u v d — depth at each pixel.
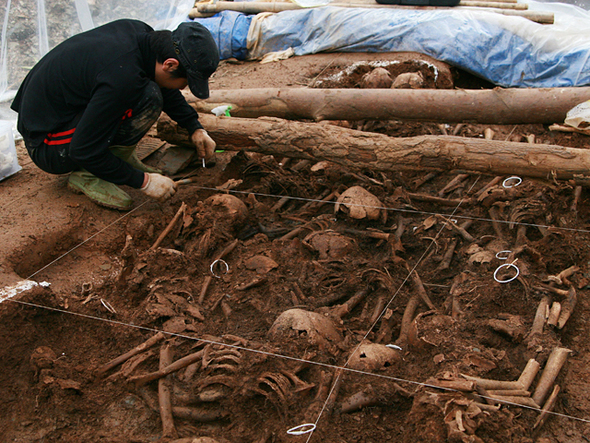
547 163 3.55
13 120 5.36
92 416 2.65
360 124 5.39
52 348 2.92
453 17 6.40
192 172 4.35
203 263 3.50
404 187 4.45
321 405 2.42
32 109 3.42
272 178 4.42
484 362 2.53
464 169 3.75
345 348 2.68
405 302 3.16
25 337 2.86
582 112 4.56
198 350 2.81
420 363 2.65
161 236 3.64
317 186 4.42
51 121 3.41
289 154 4.17
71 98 3.31
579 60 6.00
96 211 3.76
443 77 6.37
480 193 4.15
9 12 5.67
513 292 3.01
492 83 6.54
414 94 4.58
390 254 3.55
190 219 3.67
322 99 4.69
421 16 6.56
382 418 2.49
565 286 3.11
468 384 2.31
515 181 4.20
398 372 2.58
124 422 2.62
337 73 6.41
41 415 2.62
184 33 3.14
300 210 4.18
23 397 2.69
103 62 3.15
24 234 3.38
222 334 2.94
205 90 3.31
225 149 4.40
